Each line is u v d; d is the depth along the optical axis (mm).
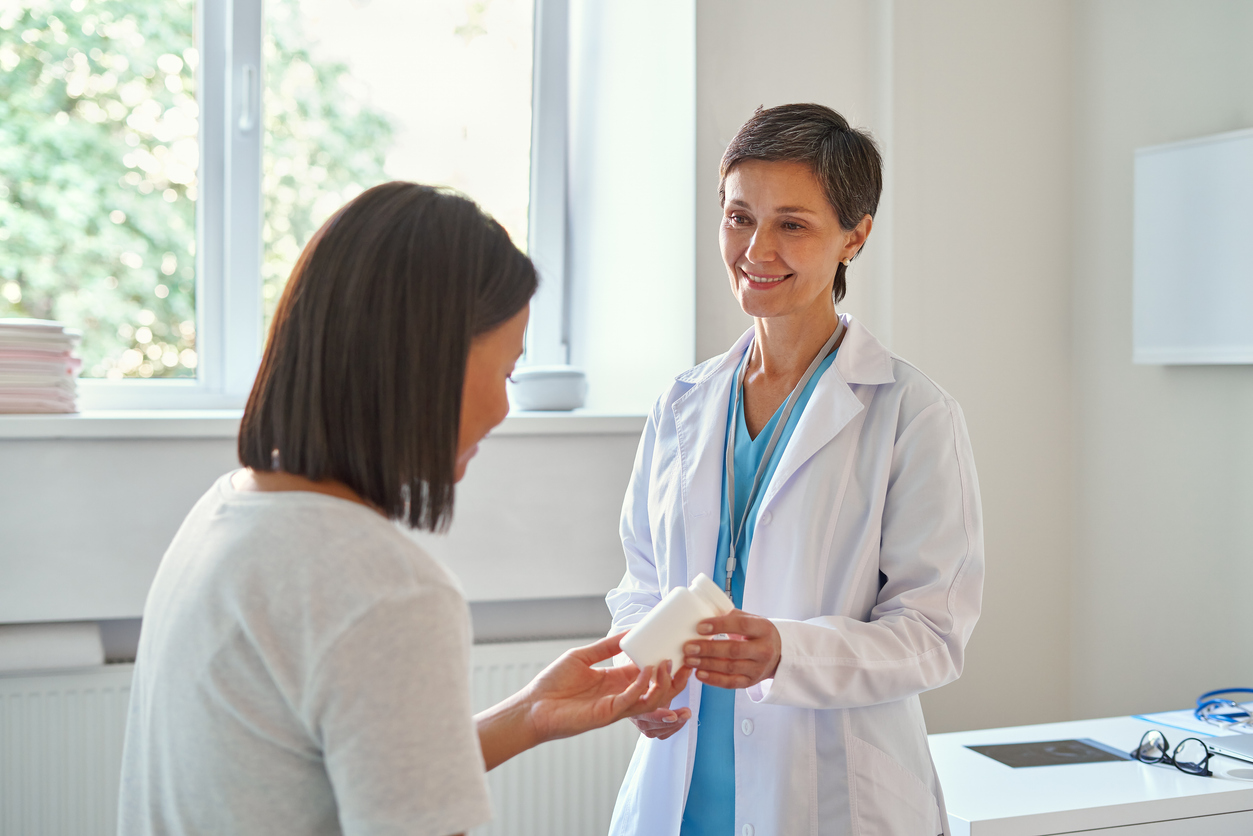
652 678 967
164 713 683
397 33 2490
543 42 2609
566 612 2303
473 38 2561
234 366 2346
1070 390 2453
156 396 2285
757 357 1432
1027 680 2418
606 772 2158
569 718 956
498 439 2137
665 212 2240
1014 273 2389
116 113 2248
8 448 1856
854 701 1143
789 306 1264
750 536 1314
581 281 2674
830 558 1248
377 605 628
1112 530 2342
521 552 2154
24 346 1936
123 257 2275
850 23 2285
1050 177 2426
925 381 1279
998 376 2375
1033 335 2410
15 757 1862
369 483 698
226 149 2322
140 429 1911
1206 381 2109
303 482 710
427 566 664
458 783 625
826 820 1199
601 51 2543
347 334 688
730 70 2174
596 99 2578
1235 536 2051
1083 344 2418
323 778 661
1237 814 1511
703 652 1044
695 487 1357
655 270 2277
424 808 611
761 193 1226
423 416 696
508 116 2613
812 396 1302
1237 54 2049
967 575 1225
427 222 714
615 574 2211
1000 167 2369
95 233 2248
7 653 1852
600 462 2203
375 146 2490
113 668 1919
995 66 2361
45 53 2188
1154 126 2229
